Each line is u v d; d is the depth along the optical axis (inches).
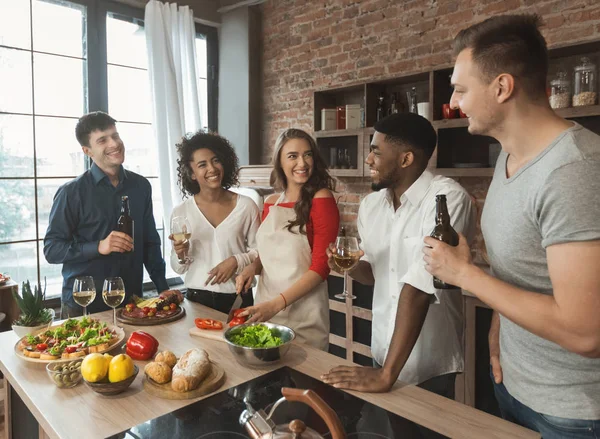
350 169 141.9
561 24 109.5
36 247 141.7
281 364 56.9
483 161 117.6
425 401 47.3
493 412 103.4
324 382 51.4
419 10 134.1
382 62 143.8
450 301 68.0
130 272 95.0
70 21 146.1
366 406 46.1
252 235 89.7
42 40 140.7
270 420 34.8
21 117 137.6
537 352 45.0
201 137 88.5
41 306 70.9
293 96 170.6
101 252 83.4
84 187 91.9
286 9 170.6
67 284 91.3
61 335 63.3
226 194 91.4
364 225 75.0
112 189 94.1
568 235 35.6
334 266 61.9
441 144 120.5
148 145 167.3
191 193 94.1
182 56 169.5
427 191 64.8
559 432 43.5
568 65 108.0
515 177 42.8
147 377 51.2
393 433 41.2
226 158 90.3
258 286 79.8
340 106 151.4
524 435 41.1
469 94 41.6
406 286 52.1
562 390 43.1
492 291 38.7
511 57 39.0
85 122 90.1
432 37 131.7
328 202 73.7
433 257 42.1
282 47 172.9
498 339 55.6
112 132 91.0
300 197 74.2
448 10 128.2
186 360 50.6
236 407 46.0
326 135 145.6
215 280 78.8
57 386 51.9
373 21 145.3
